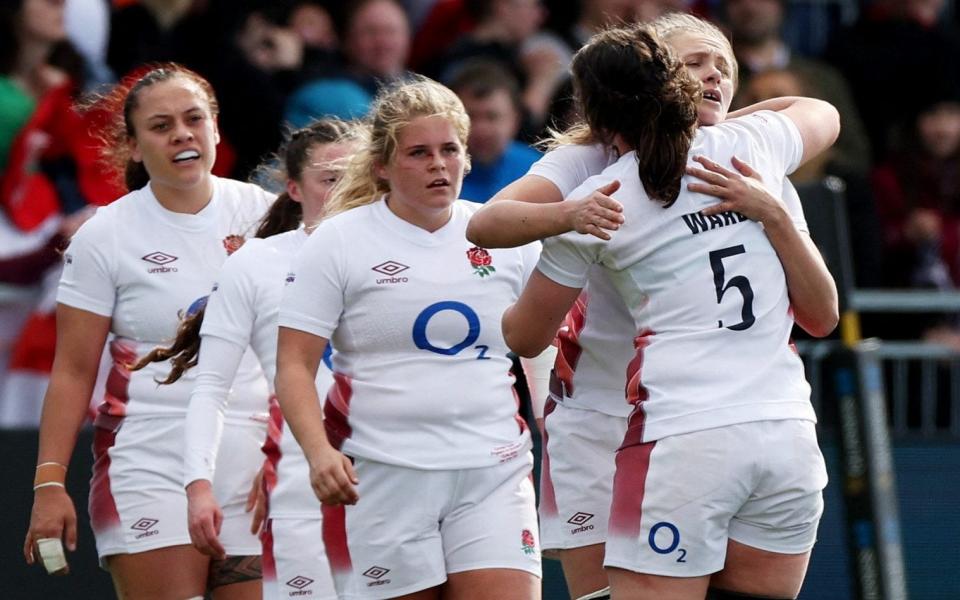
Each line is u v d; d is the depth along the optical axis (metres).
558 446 15.55
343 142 16.97
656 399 13.14
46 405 17.19
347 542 14.84
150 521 16.98
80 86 25.75
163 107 17.14
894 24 29.50
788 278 13.50
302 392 14.51
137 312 17.25
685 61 14.21
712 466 12.91
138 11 27.27
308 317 14.67
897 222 27.78
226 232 17.64
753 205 13.23
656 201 13.18
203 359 16.42
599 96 13.28
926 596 23.25
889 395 24.81
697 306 13.12
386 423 14.73
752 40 28.19
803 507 13.30
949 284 27.70
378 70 28.08
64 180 25.16
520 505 14.93
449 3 30.00
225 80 26.23
